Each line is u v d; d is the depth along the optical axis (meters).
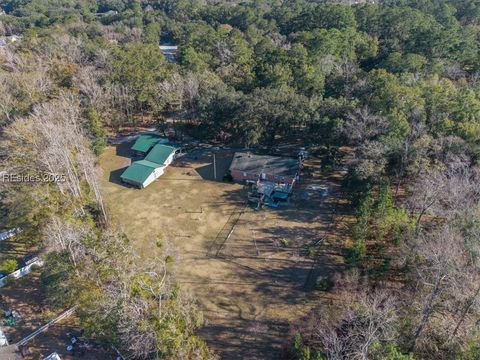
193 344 30.56
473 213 36.53
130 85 75.50
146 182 62.41
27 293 42.69
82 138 59.38
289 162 61.38
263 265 46.03
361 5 117.19
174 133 76.50
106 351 35.69
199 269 46.03
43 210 44.41
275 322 38.66
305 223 52.50
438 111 54.72
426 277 33.88
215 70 86.69
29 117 62.25
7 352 35.50
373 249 44.19
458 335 29.69
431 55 83.81
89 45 96.75
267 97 65.38
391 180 53.50
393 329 29.09
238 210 56.16
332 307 38.12
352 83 72.75
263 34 111.00
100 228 49.88
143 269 35.50
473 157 48.09
